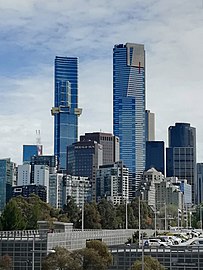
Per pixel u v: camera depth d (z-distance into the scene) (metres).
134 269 77.25
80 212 189.00
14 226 133.88
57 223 137.62
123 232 143.75
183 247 91.12
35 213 162.25
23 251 94.62
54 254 81.50
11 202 138.00
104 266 81.31
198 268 90.12
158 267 80.69
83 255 80.88
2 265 90.62
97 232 120.56
